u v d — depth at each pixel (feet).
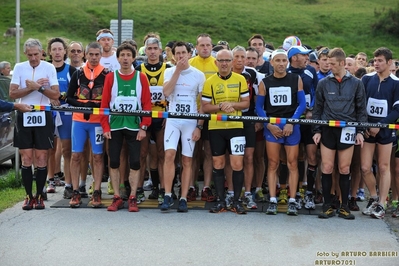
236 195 25.72
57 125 28.58
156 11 140.56
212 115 24.75
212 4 152.25
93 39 124.16
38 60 25.72
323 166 25.12
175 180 30.27
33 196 26.63
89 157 30.25
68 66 29.73
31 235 22.15
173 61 31.37
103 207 26.73
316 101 25.39
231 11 145.18
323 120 24.59
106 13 137.18
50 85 25.90
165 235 22.20
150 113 25.02
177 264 19.15
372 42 131.03
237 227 23.39
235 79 25.64
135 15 135.95
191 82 25.81
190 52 29.35
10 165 41.42
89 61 26.84
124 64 25.49
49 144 26.17
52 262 19.29
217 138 25.46
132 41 31.68
